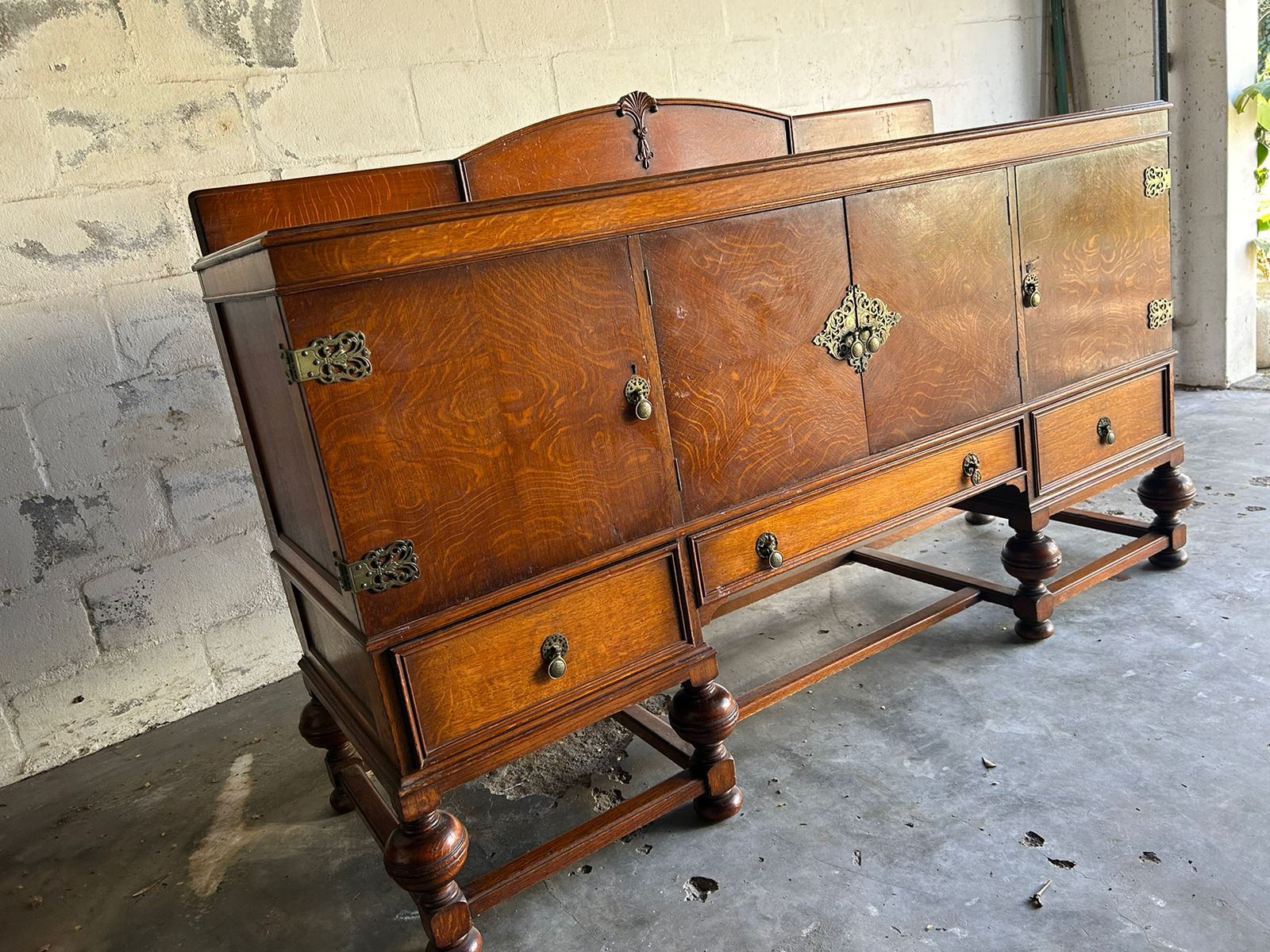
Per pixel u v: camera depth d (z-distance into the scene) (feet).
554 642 5.04
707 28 10.52
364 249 4.25
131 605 8.11
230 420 8.43
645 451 5.23
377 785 6.84
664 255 5.13
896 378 6.20
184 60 7.79
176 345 8.09
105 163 7.58
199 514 8.36
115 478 7.92
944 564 9.12
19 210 7.28
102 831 6.77
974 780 5.74
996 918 4.63
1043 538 7.21
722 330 5.40
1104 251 7.14
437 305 4.49
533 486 4.88
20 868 6.47
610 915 5.12
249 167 8.19
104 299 7.70
